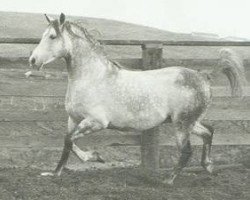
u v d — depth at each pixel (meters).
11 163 8.78
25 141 8.03
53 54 7.15
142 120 7.40
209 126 7.75
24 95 8.12
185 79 7.46
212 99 8.46
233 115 8.55
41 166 8.70
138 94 7.34
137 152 9.67
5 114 7.98
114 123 7.40
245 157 9.44
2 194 6.29
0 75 8.09
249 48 26.61
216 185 7.28
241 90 7.88
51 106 8.40
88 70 7.29
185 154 7.46
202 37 31.42
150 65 8.23
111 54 21.48
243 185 7.27
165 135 9.24
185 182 7.47
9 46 20.53
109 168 8.22
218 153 9.79
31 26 27.48
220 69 7.82
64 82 8.29
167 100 7.41
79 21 7.48
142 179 7.41
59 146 8.12
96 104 7.25
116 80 7.36
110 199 6.27
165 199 6.38
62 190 6.56
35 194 6.34
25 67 8.17
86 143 8.10
